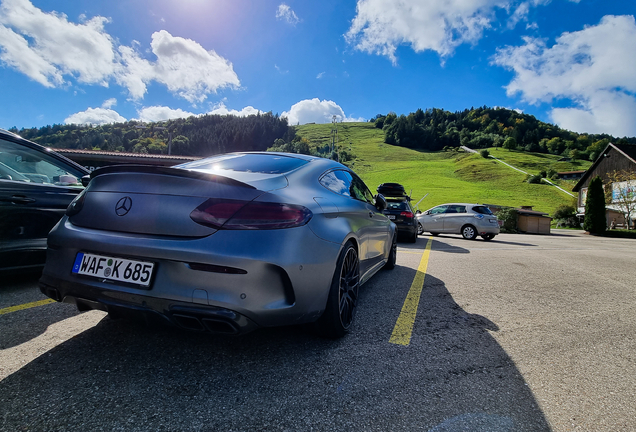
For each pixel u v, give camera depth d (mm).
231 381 1753
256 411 1510
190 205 1789
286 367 1926
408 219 9688
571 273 5656
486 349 2324
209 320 1696
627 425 1539
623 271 6188
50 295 2057
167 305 1717
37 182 3344
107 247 1824
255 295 1723
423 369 1982
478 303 3482
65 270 1945
